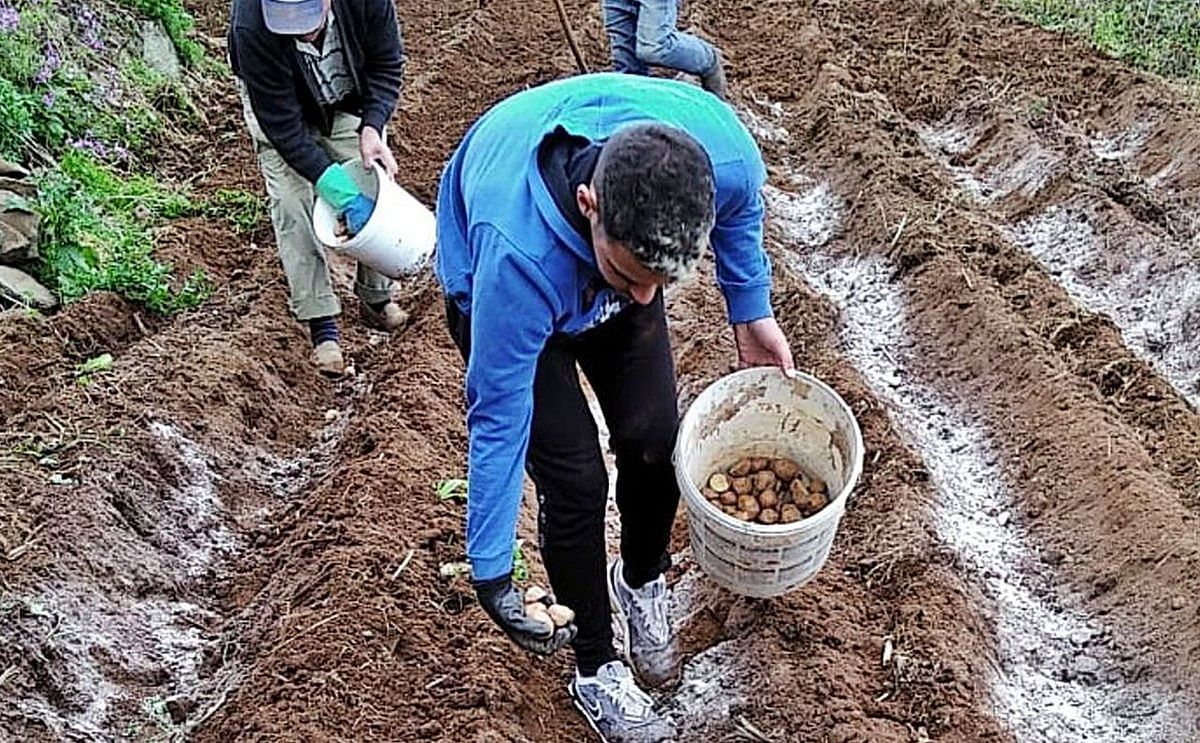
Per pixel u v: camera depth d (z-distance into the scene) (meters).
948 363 6.07
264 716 3.70
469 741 3.63
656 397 3.43
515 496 2.97
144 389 5.20
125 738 3.86
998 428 5.61
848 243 7.20
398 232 5.00
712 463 3.94
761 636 4.27
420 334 5.97
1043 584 4.85
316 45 4.95
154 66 8.55
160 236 6.69
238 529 4.91
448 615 4.22
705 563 3.68
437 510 4.72
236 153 8.03
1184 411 5.60
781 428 3.90
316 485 5.12
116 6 8.50
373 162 5.12
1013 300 6.39
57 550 4.26
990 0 10.70
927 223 6.91
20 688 3.76
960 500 5.33
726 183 3.14
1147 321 6.54
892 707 4.06
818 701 4.01
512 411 2.90
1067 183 7.38
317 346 5.86
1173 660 4.28
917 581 4.55
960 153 8.41
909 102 9.03
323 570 4.29
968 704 4.02
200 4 10.47
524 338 2.82
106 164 7.32
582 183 2.76
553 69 9.27
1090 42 9.66
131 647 4.17
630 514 3.71
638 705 3.71
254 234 6.97
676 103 3.06
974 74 9.23
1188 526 4.67
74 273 6.00
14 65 7.19
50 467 4.67
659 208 2.48
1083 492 5.04
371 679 3.86
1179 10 10.12
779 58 9.78
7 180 6.20
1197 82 8.91
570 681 4.12
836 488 3.81
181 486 4.87
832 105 8.46
